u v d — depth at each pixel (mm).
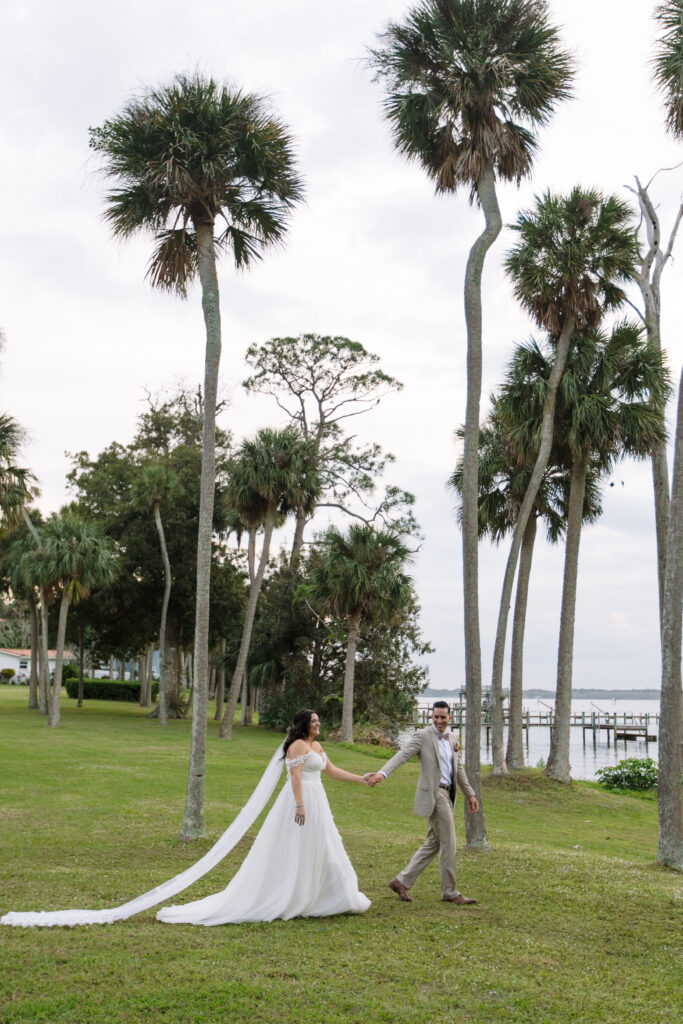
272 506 35594
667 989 6371
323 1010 5699
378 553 35219
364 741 38125
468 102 13500
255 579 35469
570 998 6109
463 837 15227
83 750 26000
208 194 13578
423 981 6309
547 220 22344
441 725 8758
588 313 22891
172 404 50250
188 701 54250
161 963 6477
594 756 52625
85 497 47750
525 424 23297
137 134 13117
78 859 10562
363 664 41750
